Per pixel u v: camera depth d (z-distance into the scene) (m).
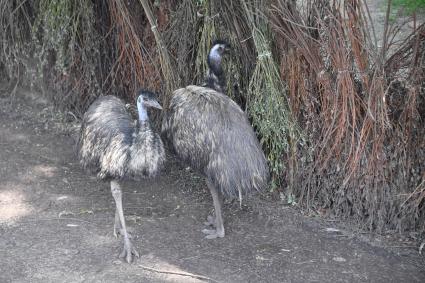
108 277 5.73
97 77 8.62
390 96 6.26
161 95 7.71
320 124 6.61
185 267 5.91
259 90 6.76
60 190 7.37
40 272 5.79
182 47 7.42
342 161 6.53
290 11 6.51
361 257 6.11
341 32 6.09
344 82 6.18
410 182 6.32
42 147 8.45
